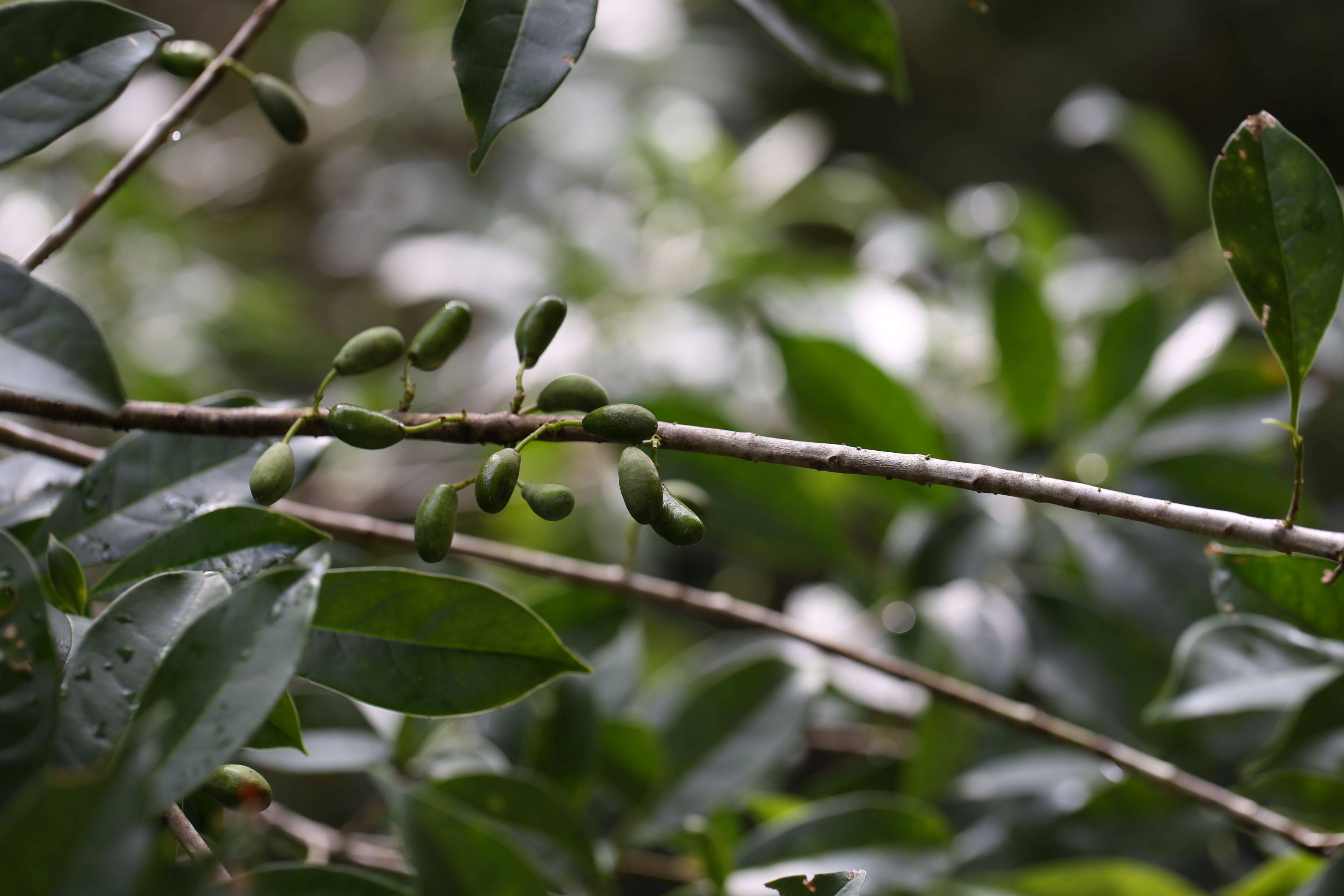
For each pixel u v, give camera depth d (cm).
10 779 58
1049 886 77
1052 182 273
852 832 77
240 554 63
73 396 58
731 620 75
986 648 90
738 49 250
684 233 160
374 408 148
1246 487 94
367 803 130
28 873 55
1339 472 140
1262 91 266
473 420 62
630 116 175
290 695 63
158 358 149
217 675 59
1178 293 129
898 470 60
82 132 160
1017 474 60
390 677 63
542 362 139
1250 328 123
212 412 63
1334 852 70
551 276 149
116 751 59
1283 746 71
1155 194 265
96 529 67
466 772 73
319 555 73
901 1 288
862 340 117
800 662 83
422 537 60
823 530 92
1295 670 73
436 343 63
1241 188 63
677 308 146
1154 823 82
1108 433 102
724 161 172
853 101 282
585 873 73
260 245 216
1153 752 83
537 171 177
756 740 80
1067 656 91
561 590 80
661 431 61
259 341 168
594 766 77
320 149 224
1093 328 129
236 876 60
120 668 60
